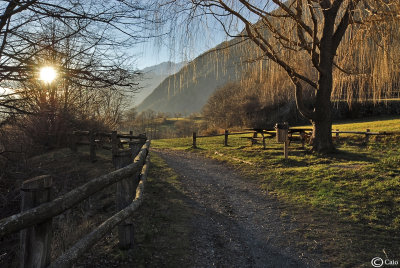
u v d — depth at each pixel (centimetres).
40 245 199
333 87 1085
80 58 503
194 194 675
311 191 658
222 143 1795
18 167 900
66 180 882
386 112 2788
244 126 3353
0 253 501
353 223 471
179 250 376
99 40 491
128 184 370
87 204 636
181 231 438
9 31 456
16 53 478
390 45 780
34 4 457
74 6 469
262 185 760
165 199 602
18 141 962
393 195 567
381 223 464
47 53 489
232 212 561
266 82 873
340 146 1247
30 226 185
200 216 519
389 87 863
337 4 877
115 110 1864
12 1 426
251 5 630
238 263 358
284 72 965
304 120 3117
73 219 576
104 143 1464
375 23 764
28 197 194
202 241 413
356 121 2784
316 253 385
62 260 205
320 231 452
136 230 425
